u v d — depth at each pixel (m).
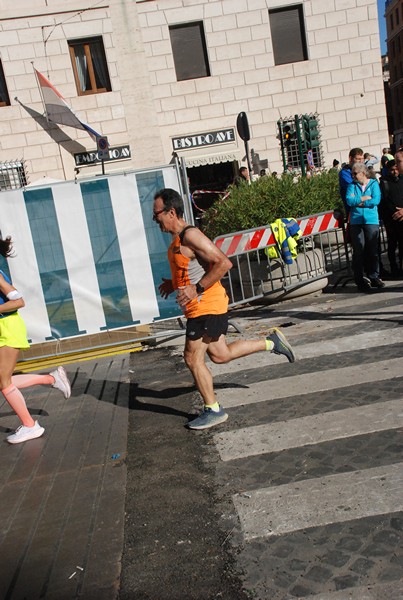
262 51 19.84
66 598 2.94
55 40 18.91
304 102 20.22
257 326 7.75
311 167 17.62
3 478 4.43
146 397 5.76
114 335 7.75
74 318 7.44
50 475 4.36
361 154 8.55
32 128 19.09
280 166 20.34
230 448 4.36
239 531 3.31
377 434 4.20
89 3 18.91
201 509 3.61
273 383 5.55
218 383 5.79
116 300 7.48
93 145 19.47
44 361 7.60
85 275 7.39
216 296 4.61
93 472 4.30
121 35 19.19
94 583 3.03
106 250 7.39
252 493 3.69
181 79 19.84
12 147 19.09
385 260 11.20
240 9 19.56
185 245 4.46
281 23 20.00
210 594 2.84
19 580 3.14
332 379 5.41
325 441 4.23
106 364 7.15
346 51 20.11
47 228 7.25
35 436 5.10
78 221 7.30
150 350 7.54
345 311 7.82
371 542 3.04
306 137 15.02
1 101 19.11
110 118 19.55
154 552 3.23
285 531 3.25
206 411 4.84
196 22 19.59
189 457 4.33
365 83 20.27
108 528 3.53
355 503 3.40
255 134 20.14
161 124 19.77
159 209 4.53
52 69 19.03
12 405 5.06
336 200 10.38
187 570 3.04
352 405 4.76
